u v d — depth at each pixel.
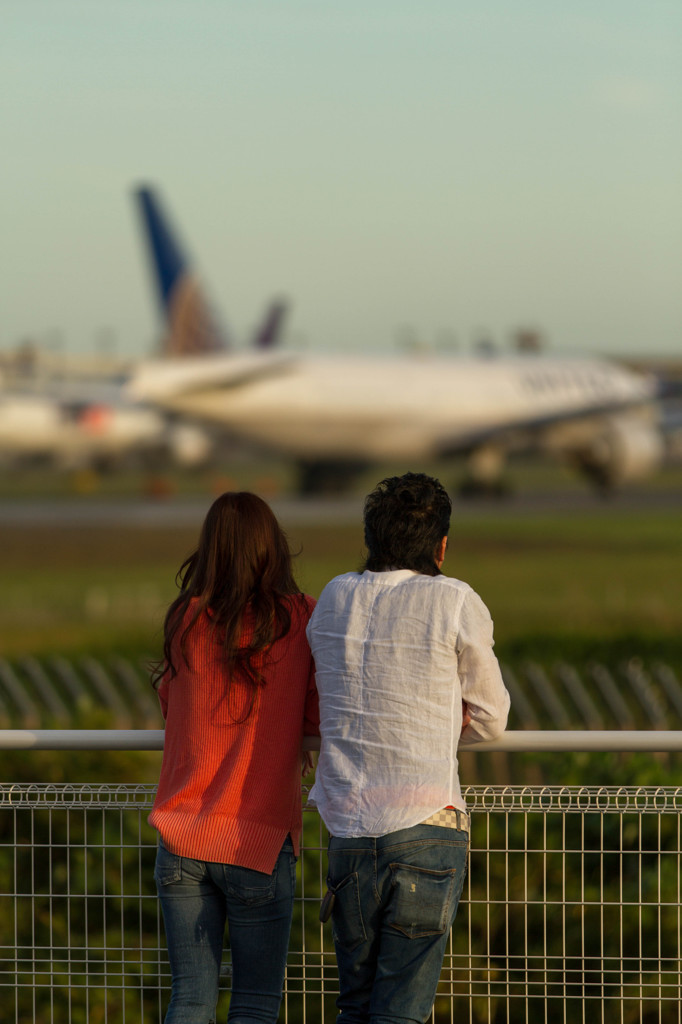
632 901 11.25
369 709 9.04
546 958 10.88
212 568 9.55
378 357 151.38
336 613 9.38
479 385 147.62
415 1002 8.83
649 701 28.33
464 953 11.20
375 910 8.88
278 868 9.27
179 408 143.62
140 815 10.99
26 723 29.73
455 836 8.86
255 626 9.32
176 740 9.51
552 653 40.72
